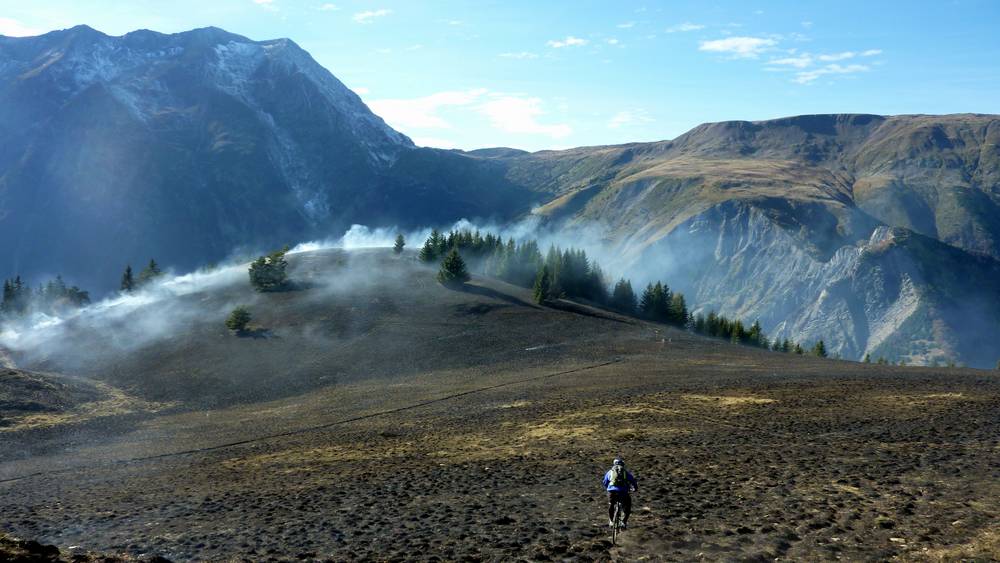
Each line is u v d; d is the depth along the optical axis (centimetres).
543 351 7681
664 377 5591
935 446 2394
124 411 6069
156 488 2944
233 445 4212
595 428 3500
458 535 1767
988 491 1739
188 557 1711
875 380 4703
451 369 7150
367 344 8238
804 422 3191
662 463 2542
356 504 2245
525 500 2139
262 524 2048
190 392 6744
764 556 1415
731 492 2005
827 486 1962
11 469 4006
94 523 2244
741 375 5456
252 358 7831
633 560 1456
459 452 3178
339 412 5291
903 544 1414
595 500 2072
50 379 6744
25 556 1283
